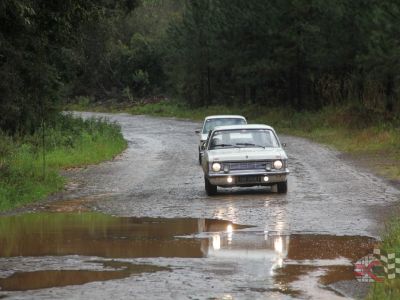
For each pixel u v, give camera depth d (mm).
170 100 123125
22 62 36750
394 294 10211
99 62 60156
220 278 11562
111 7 52656
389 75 50656
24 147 38375
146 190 26078
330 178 28359
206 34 97562
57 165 36469
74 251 14133
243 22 76125
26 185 24375
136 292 10688
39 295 10547
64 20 33250
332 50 59500
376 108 55500
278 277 11602
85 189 26906
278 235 15695
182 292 10656
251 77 81688
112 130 57188
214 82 107000
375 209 19547
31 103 42531
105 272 12133
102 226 17484
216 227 17016
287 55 72750
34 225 17766
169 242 15047
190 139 59000
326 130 58500
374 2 51719
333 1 57312
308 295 10445
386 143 43156
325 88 71125
